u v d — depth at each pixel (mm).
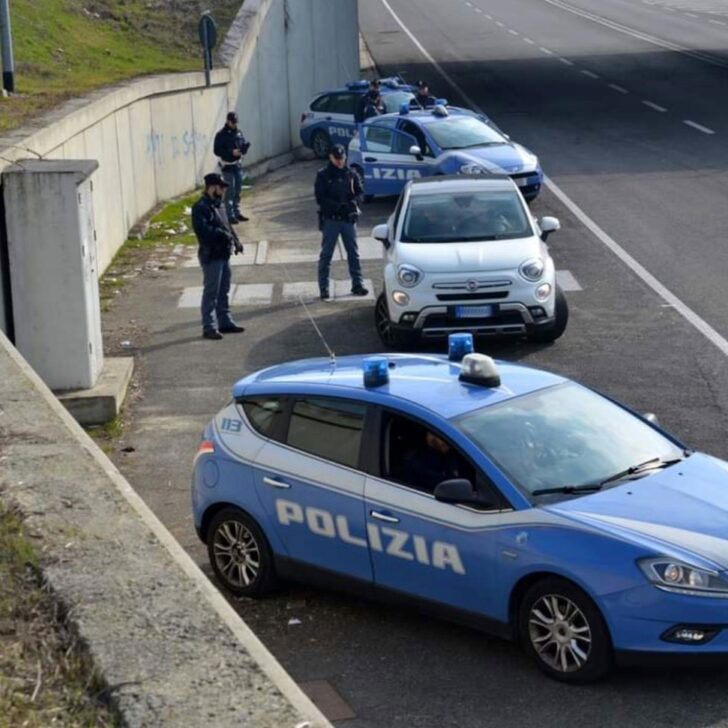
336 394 8164
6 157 13297
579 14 66562
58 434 7301
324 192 17234
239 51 30781
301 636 7902
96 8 33125
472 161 22953
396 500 7648
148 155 24547
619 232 20828
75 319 12703
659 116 33969
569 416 8047
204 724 4320
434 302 14297
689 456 8047
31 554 5637
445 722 6672
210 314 15672
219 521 8633
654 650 6758
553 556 6973
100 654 4781
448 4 73125
